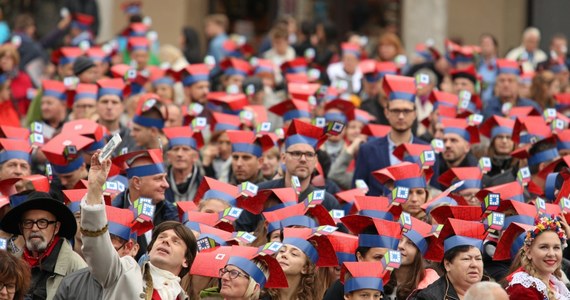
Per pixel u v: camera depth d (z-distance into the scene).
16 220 19.06
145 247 21.08
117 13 44.38
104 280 17.50
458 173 23.58
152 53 37.03
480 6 45.44
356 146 26.75
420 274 20.28
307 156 23.27
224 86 33.06
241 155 25.05
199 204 22.03
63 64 32.38
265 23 50.09
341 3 48.69
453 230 19.36
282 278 18.78
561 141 25.62
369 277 18.72
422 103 31.50
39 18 43.19
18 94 33.03
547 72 32.53
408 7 45.09
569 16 45.38
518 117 26.25
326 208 23.00
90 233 17.19
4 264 17.27
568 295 19.33
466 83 31.22
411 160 24.77
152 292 17.73
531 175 25.23
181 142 25.20
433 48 34.12
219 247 19.55
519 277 18.94
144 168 22.11
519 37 45.59
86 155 23.72
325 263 19.83
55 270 18.97
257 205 21.98
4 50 32.06
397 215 21.69
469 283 19.03
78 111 27.52
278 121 30.92
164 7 45.38
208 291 19.34
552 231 19.16
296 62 33.66
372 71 31.72
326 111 28.58
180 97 33.91
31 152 23.36
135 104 28.61
